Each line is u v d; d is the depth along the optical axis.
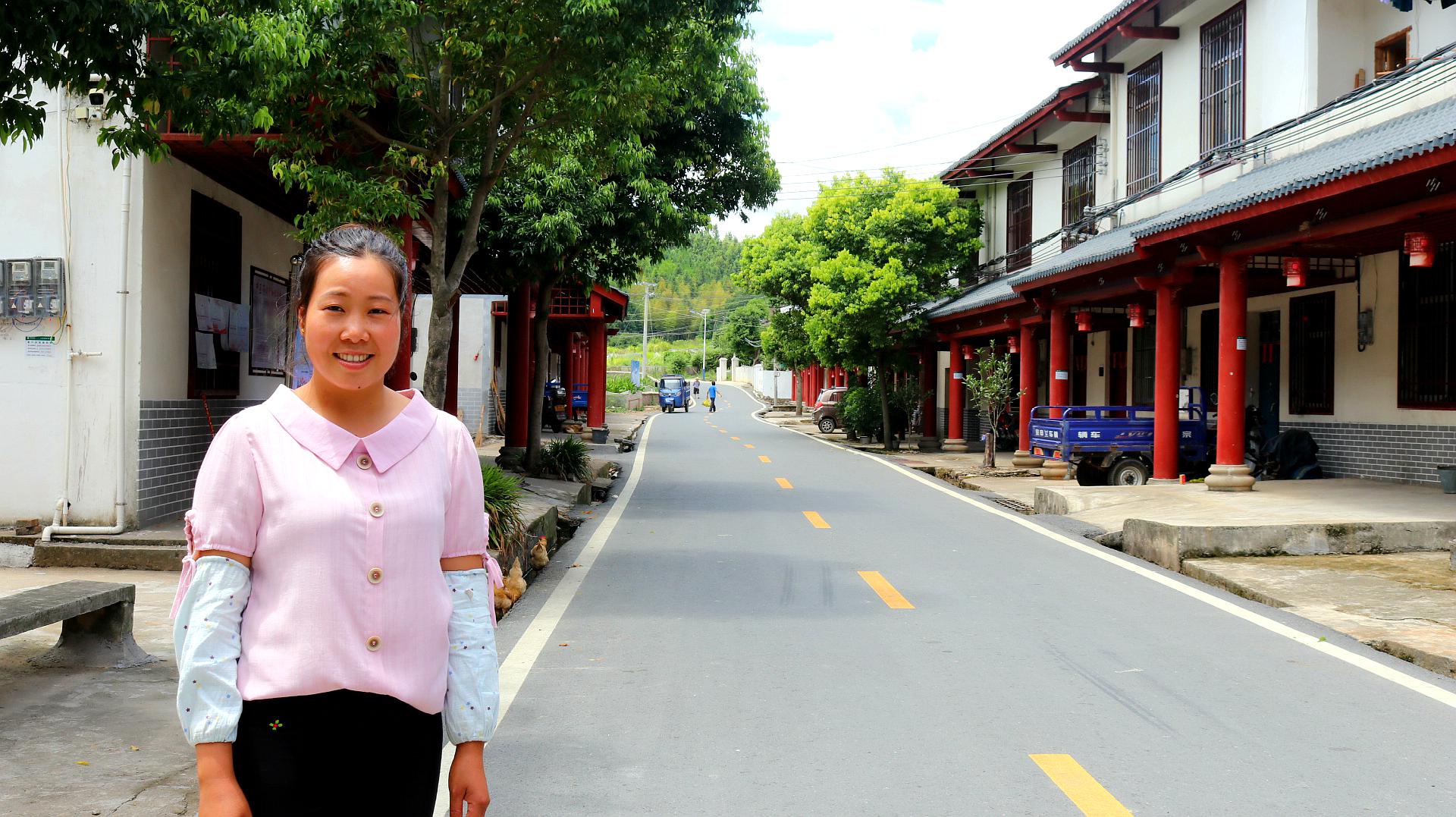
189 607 2.23
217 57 6.68
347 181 9.66
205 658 2.19
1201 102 20.86
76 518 9.95
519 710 5.79
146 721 5.32
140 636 7.15
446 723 2.44
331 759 2.28
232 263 12.12
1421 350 15.59
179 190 10.68
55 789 4.37
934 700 5.97
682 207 18.31
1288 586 8.99
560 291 31.80
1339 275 17.05
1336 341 17.52
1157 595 9.01
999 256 31.05
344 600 2.26
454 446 2.50
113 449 9.95
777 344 39.12
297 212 13.29
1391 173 10.69
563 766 4.93
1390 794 4.55
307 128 9.82
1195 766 4.91
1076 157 26.81
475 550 2.53
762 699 6.00
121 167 9.96
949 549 11.57
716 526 13.53
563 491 16.02
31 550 9.64
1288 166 15.52
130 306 10.00
